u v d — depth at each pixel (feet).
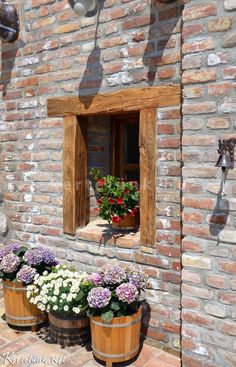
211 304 7.54
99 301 8.05
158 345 9.20
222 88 7.22
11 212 12.26
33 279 9.73
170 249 8.84
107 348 8.29
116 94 9.52
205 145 7.47
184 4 7.75
